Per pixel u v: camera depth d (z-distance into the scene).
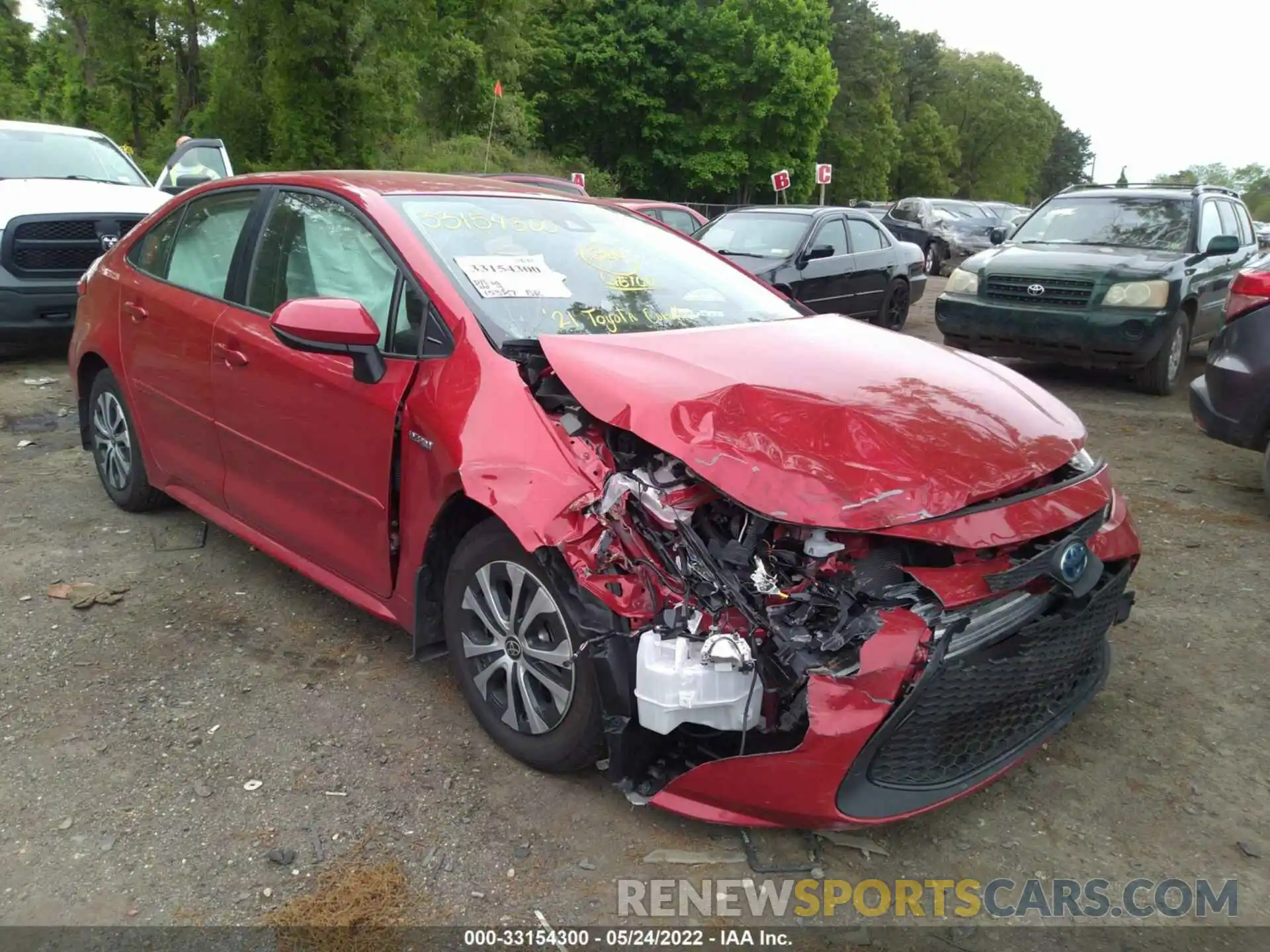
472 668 3.15
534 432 2.87
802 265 10.69
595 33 37.69
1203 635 4.10
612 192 34.78
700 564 2.62
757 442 2.66
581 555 2.67
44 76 35.53
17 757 3.07
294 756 3.11
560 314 3.42
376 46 19.33
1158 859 2.78
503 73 29.44
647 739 2.78
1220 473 6.37
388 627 3.97
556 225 3.96
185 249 4.48
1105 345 8.33
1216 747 3.31
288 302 3.22
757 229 11.41
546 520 2.71
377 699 3.45
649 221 4.51
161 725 3.26
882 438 2.72
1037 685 2.78
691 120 40.31
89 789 2.93
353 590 3.59
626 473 2.80
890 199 71.81
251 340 3.82
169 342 4.31
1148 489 6.01
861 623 2.50
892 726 2.44
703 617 2.60
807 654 2.54
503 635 3.02
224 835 2.75
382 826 2.81
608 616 2.67
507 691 3.06
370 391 3.29
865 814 2.51
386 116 19.77
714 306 3.88
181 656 3.71
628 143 40.72
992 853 2.79
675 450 2.65
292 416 3.62
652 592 2.65
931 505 2.55
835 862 2.73
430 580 3.25
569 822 2.84
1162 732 3.40
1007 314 8.66
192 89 22.75
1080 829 2.89
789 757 2.47
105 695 3.43
